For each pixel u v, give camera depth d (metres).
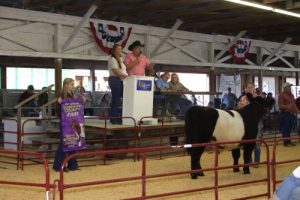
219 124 8.45
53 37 13.52
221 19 15.85
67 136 9.05
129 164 10.41
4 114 14.41
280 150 13.29
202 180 8.55
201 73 19.88
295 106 14.47
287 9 13.12
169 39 16.53
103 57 14.55
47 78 17.89
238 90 20.38
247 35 19.97
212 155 12.04
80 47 14.08
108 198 7.10
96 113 15.56
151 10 14.22
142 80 10.84
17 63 15.47
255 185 8.27
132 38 15.45
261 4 12.37
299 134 15.49
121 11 14.39
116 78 10.86
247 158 9.20
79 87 14.15
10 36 12.67
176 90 12.08
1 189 7.72
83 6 13.53
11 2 13.31
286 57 22.00
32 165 10.14
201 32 18.42
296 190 2.78
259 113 9.05
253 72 20.52
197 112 8.44
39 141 10.99
